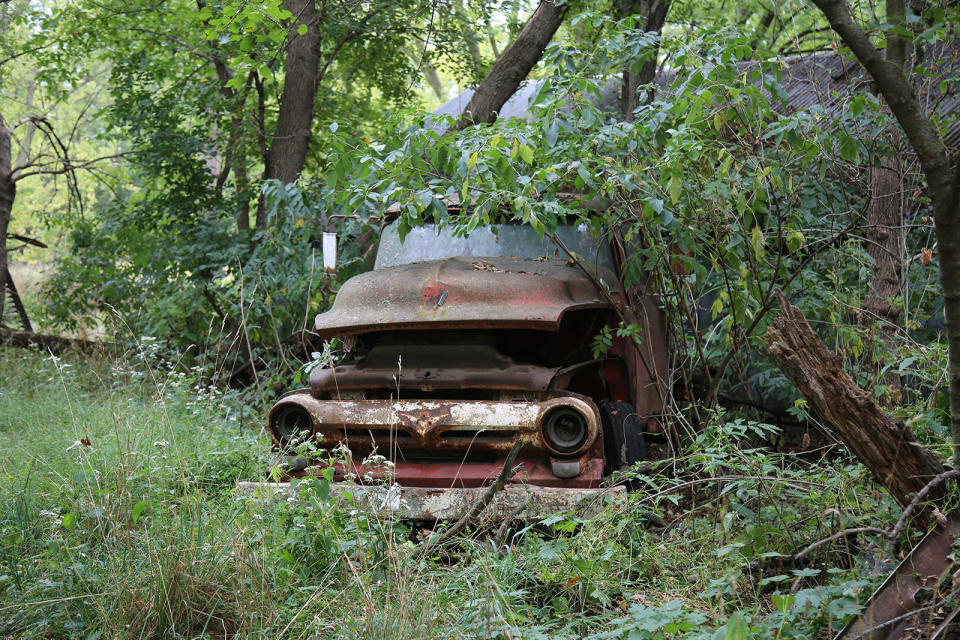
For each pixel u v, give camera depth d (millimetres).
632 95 8305
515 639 3209
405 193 5340
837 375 3584
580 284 5551
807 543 4117
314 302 8188
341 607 3535
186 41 12180
